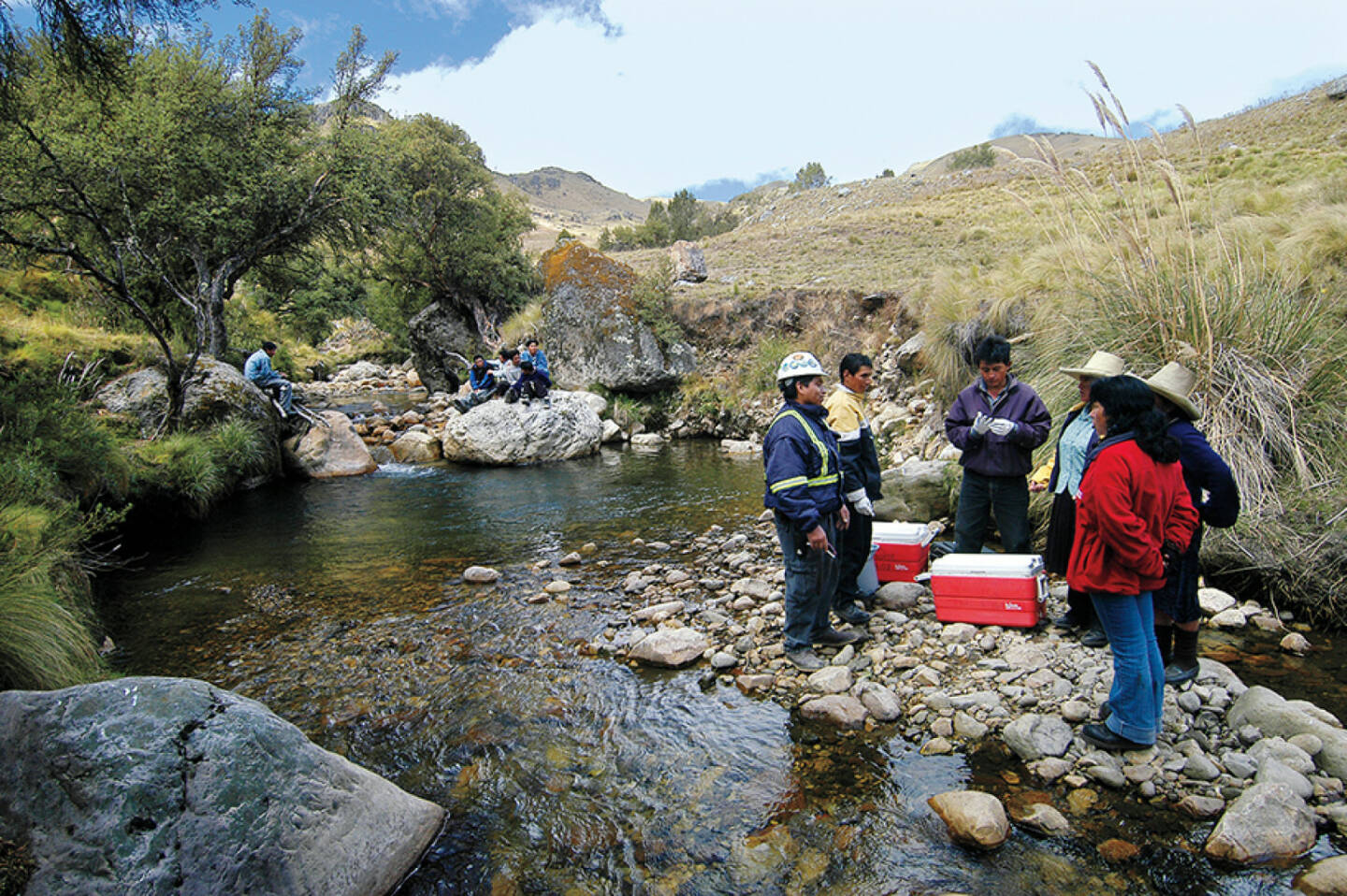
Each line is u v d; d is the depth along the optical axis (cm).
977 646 448
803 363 442
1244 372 554
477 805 327
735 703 410
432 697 432
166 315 1681
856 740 364
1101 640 428
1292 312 587
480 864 289
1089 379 436
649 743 373
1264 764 306
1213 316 582
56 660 377
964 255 1784
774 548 718
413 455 1418
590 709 411
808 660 448
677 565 682
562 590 620
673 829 305
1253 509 510
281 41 1722
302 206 1706
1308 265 681
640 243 5906
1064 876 263
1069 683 391
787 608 459
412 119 2477
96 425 888
